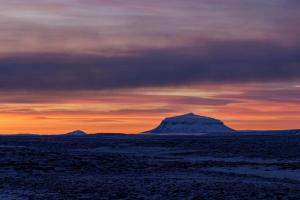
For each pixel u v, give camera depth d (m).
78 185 63.06
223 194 53.44
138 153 139.62
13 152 104.81
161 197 51.78
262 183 64.38
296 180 70.12
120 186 61.53
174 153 137.75
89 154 111.81
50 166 86.62
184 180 68.88
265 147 154.12
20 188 59.81
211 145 173.12
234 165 94.81
